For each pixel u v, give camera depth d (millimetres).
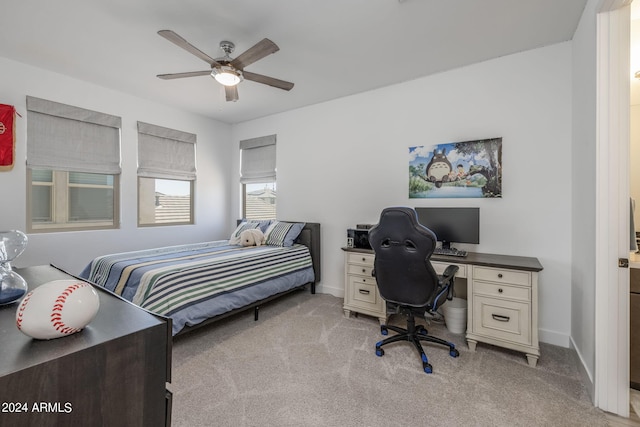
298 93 3477
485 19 2088
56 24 2172
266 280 2881
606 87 1599
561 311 2363
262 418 1519
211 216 4531
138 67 2850
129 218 3582
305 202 3938
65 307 715
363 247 2965
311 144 3877
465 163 2756
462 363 2057
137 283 2186
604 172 1609
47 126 2951
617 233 1581
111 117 3373
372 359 2104
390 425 1476
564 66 2357
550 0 1886
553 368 1998
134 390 777
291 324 2711
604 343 1597
